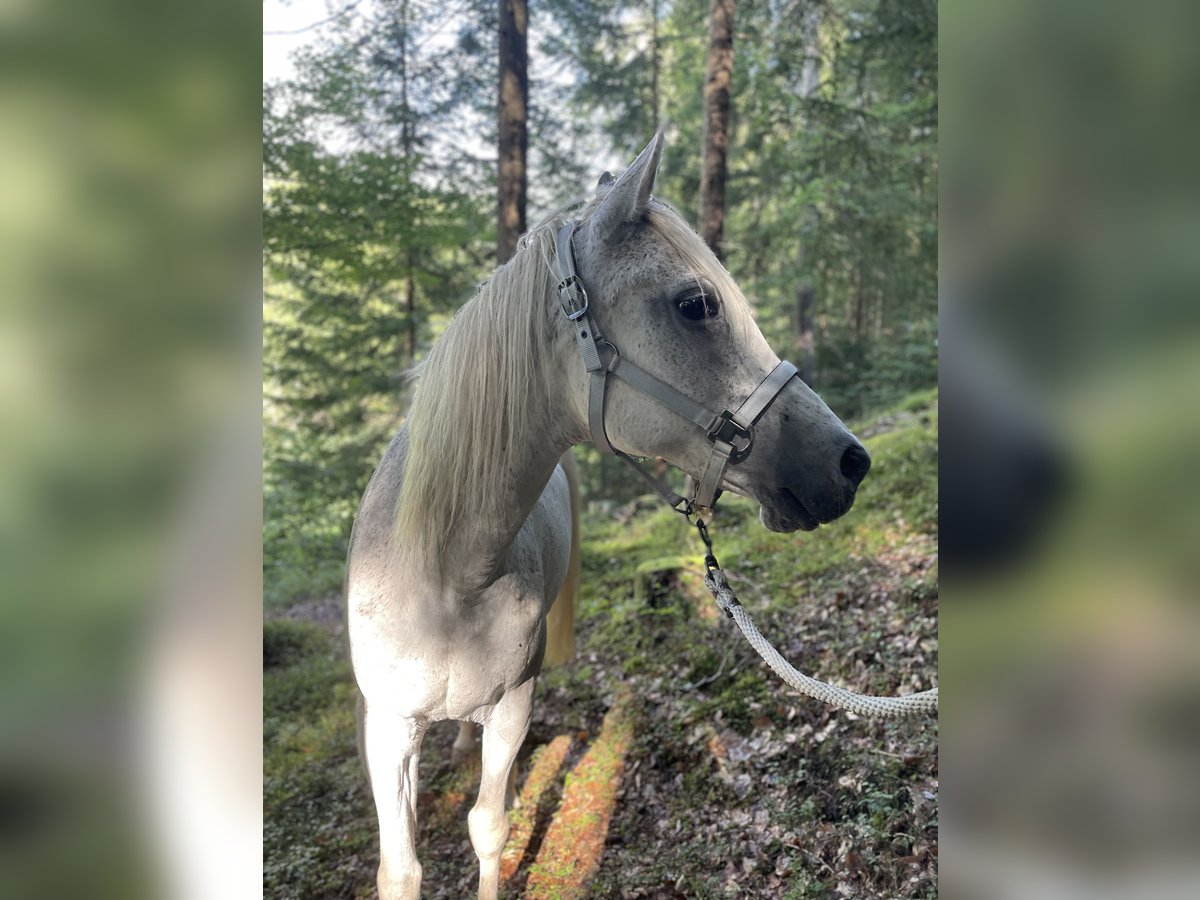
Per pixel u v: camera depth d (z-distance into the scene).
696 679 3.11
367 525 1.64
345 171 5.33
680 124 9.48
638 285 1.36
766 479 1.35
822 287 7.12
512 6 5.24
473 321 1.47
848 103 7.18
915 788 2.22
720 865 2.21
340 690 3.69
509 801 2.60
